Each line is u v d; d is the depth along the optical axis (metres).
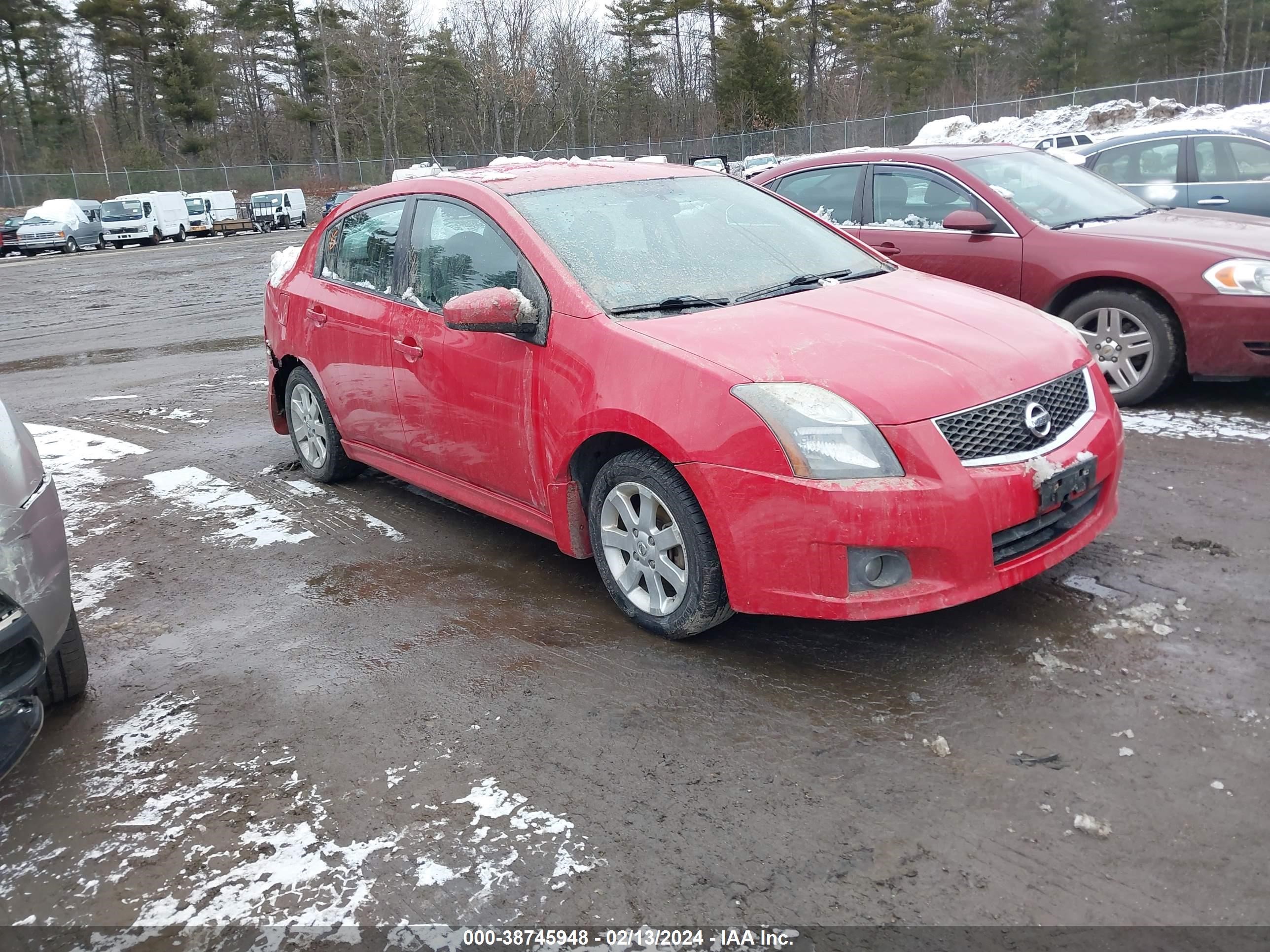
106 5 61.78
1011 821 2.54
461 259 4.34
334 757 3.07
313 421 5.72
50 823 2.87
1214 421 5.62
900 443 3.05
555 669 3.49
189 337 13.15
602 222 4.21
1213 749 2.76
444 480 4.66
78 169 59.69
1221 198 9.29
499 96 62.03
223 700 3.48
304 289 5.48
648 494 3.51
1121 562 3.93
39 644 2.81
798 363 3.27
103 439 7.23
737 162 50.59
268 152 73.62
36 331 14.89
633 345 3.50
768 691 3.24
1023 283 6.20
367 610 4.11
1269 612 3.45
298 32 71.06
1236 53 56.84
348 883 2.52
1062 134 23.28
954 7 68.50
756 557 3.19
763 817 2.63
